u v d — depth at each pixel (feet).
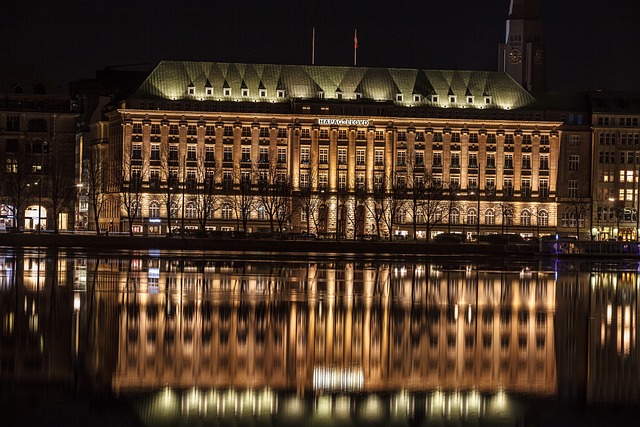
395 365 167.84
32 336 189.98
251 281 318.65
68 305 239.71
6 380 150.51
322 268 399.24
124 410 134.41
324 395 145.18
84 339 187.52
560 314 242.78
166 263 406.21
